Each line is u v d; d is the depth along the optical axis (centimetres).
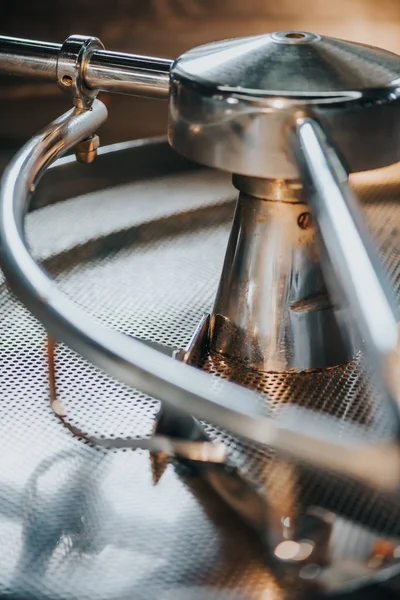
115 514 55
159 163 90
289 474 57
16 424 61
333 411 62
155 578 52
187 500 56
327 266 58
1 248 53
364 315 46
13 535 54
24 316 70
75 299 73
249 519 54
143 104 139
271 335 64
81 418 61
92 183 87
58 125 67
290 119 56
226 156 58
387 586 50
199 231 83
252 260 64
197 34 154
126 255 79
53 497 56
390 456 43
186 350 65
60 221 83
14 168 61
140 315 72
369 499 55
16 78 146
